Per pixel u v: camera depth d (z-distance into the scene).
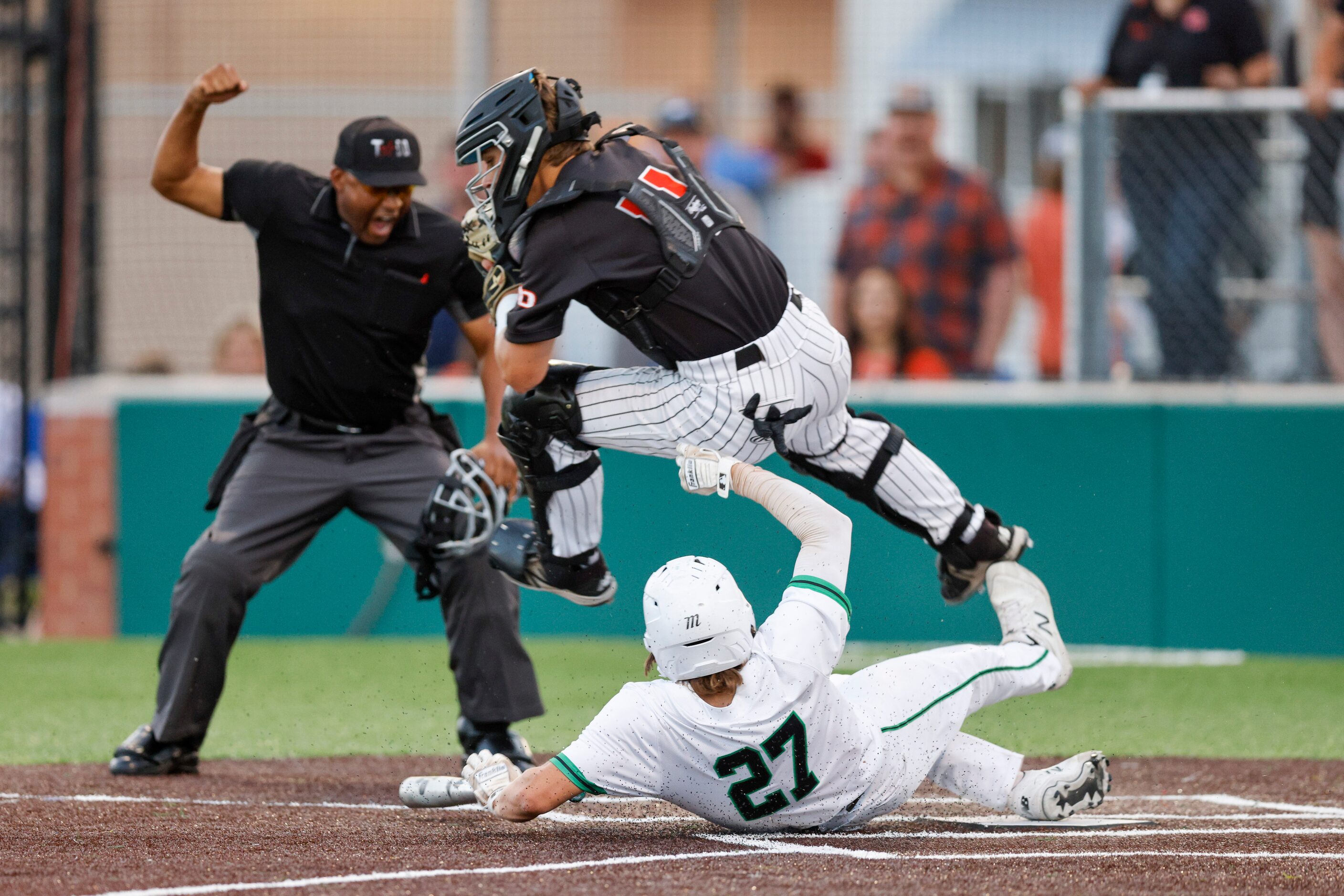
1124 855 13.91
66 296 37.59
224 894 12.23
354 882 12.70
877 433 16.53
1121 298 33.31
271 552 20.14
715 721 14.02
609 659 31.75
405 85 48.38
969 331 36.66
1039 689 16.02
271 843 14.62
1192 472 32.53
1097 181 32.38
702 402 14.95
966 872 13.04
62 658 32.00
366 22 48.38
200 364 43.38
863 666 29.98
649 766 14.27
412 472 20.34
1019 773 15.41
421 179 19.09
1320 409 31.97
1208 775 20.06
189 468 36.03
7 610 39.03
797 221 40.50
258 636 35.53
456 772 20.39
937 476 16.73
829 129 43.31
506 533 17.09
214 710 19.95
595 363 36.12
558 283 14.45
